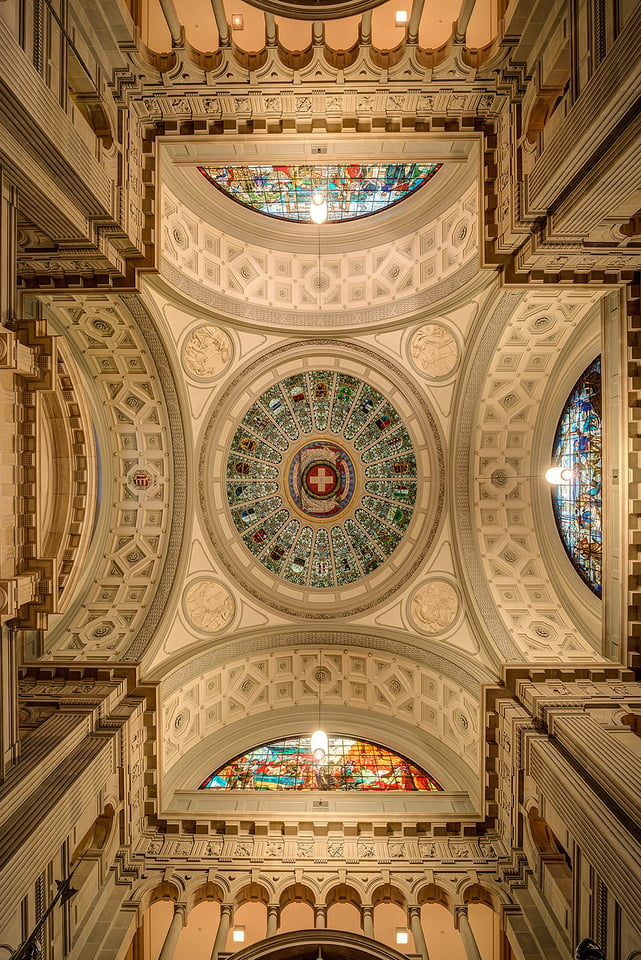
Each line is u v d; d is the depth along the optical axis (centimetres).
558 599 1556
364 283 1641
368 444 1733
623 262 1100
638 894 771
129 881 1154
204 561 1620
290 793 1448
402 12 1063
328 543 1750
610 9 747
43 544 1178
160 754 1328
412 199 1590
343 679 1695
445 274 1489
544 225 1017
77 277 1145
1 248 788
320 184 1631
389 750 1608
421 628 1608
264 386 1670
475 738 1430
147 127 1152
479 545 1597
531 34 975
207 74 1039
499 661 1402
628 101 721
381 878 1177
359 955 1038
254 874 1182
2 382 827
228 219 1588
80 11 919
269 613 1673
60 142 817
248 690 1664
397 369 1623
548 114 1012
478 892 1166
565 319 1392
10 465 846
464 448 1602
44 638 1428
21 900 819
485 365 1504
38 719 1138
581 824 936
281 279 1648
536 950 1023
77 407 1202
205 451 1617
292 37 1114
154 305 1359
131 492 1586
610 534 1216
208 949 1448
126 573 1570
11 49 704
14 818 860
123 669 1343
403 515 1700
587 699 1199
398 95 1070
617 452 1182
